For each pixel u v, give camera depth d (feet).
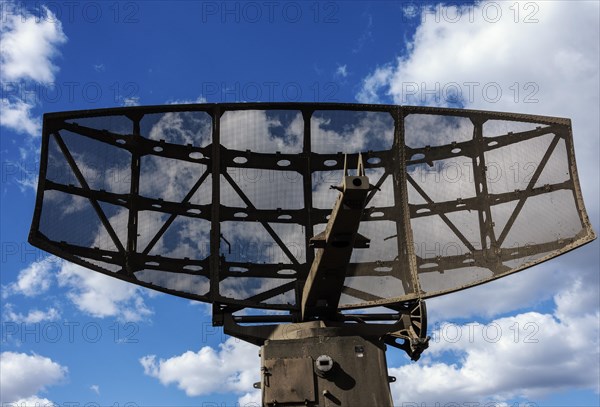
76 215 69.87
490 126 76.64
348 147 76.74
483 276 72.18
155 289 69.87
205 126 76.13
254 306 70.79
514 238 73.10
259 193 75.10
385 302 71.20
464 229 74.02
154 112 75.51
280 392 63.46
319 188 75.87
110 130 73.82
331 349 65.10
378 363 65.05
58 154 71.10
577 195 72.64
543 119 75.87
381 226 74.38
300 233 74.43
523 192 74.23
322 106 77.77
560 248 71.56
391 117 77.56
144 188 73.15
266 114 77.36
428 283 71.97
